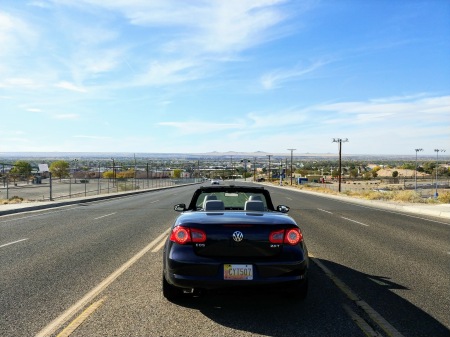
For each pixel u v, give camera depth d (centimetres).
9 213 1830
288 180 13375
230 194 633
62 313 464
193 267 443
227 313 468
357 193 3938
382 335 405
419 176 18125
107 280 613
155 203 2533
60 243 962
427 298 531
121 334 404
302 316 459
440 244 981
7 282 601
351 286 589
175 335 403
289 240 458
